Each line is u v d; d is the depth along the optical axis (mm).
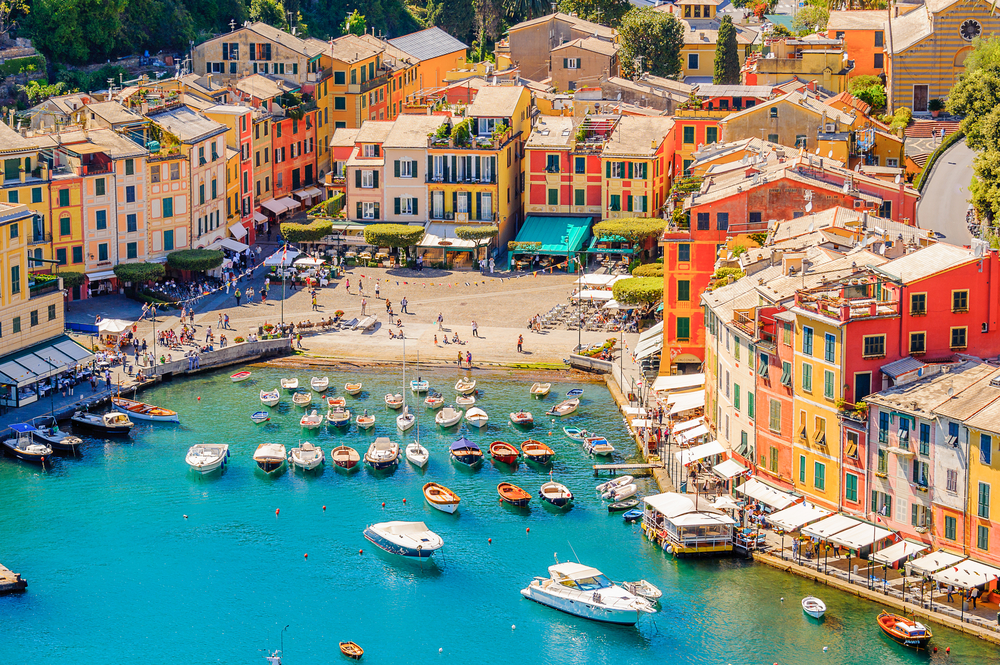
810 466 122750
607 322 181625
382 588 120062
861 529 116562
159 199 195750
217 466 143125
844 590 115250
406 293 195250
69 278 185750
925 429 112438
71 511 134500
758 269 141500
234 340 177000
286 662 109438
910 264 121000
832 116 188750
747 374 130000
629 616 112125
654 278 181000
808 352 121188
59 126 195875
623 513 132750
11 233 156000
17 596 119250
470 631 113500
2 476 142250
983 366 116562
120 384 164375
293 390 165750
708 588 117375
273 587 120625
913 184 186625
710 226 156125
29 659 110188
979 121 183500
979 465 109000
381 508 135125
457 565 123750
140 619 115750
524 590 118438
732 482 133000
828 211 149125
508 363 172000
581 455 146875
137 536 129750
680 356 159000
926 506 113312
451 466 144875
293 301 192125
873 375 118500
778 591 116375
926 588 113562
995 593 110375
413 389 164000
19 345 158625
